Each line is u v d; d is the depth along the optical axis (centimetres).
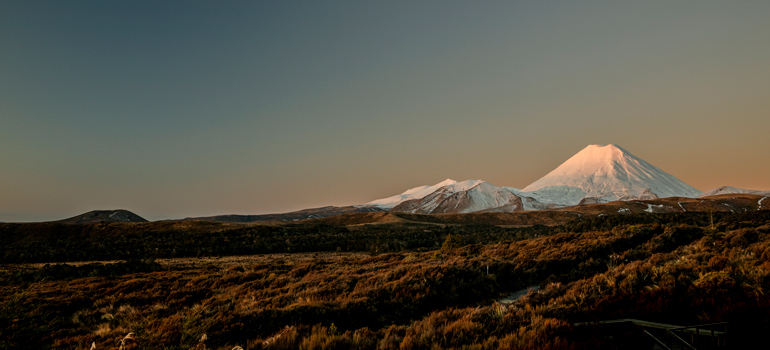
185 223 12925
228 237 9988
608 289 1402
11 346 1307
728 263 1434
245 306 1825
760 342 814
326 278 2628
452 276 2189
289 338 1098
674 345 849
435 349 916
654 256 2131
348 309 1568
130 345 1195
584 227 8562
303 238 10088
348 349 1010
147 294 2502
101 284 3064
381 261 4519
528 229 11388
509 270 2531
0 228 11862
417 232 12344
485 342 921
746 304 1020
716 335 827
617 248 2958
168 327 1429
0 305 1717
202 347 1147
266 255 7856
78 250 8062
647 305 1159
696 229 3288
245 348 1120
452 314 1305
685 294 1211
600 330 961
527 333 954
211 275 3516
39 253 7644
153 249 8256
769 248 1584
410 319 1625
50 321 1662
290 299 1942
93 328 1630
